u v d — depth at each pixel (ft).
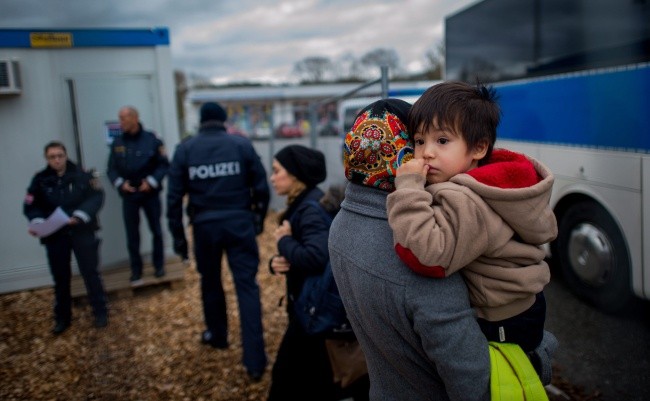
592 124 12.92
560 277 15.64
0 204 14.08
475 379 3.59
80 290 13.32
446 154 3.80
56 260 12.34
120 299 15.34
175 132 18.26
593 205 13.16
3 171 14.53
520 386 3.64
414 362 4.00
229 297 16.01
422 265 3.52
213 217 10.91
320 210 7.46
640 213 11.44
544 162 15.03
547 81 14.73
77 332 12.55
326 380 7.74
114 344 12.15
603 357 10.48
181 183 11.14
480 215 3.47
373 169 4.06
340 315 6.81
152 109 17.87
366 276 3.97
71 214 12.28
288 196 8.29
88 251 12.65
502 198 3.47
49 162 12.25
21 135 15.16
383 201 4.07
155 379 10.81
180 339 12.78
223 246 11.09
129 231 16.06
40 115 15.57
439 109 3.78
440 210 3.58
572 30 13.70
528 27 15.76
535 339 4.01
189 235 25.20
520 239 3.76
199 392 10.28
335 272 4.45
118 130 16.85
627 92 11.68
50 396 10.18
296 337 7.77
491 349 3.80
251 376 10.67
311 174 8.05
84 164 16.35
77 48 16.22
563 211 14.55
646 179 11.19
